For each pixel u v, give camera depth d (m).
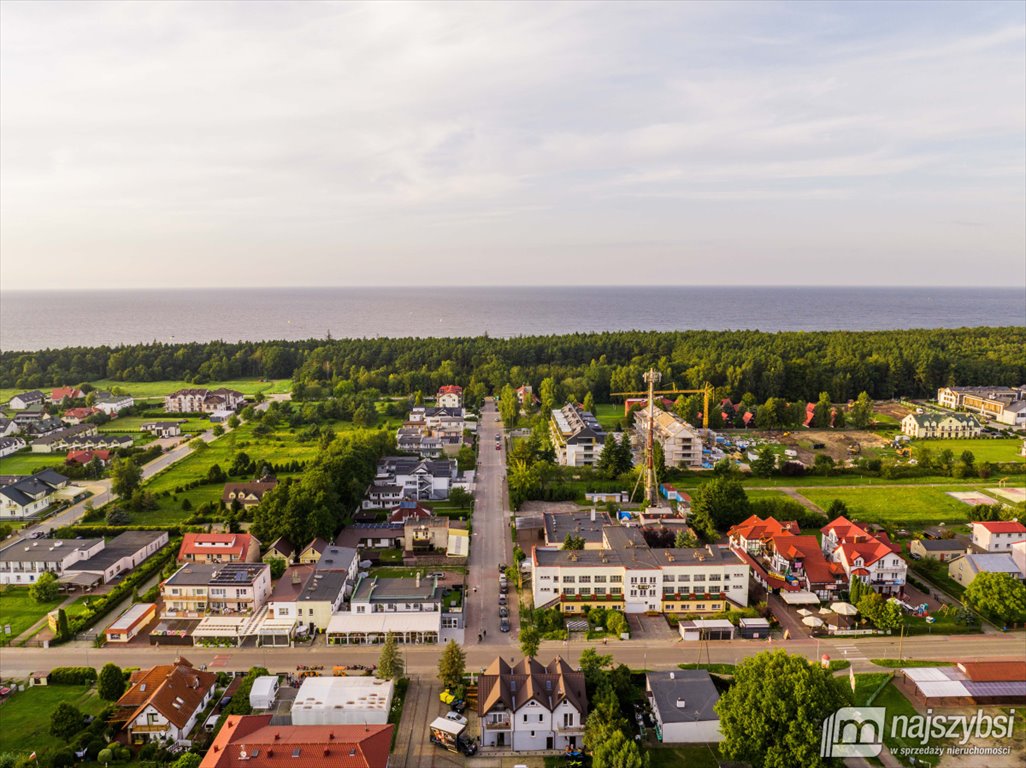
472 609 120.50
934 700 92.12
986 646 107.06
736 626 112.56
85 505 177.88
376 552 147.00
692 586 120.25
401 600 115.62
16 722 87.62
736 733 77.25
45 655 105.31
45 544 137.88
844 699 80.25
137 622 112.50
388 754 78.00
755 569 133.12
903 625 112.88
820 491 189.38
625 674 93.44
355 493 165.25
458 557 143.12
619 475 197.12
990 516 158.62
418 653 106.12
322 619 113.00
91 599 124.81
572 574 120.69
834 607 115.75
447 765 81.19
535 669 91.38
